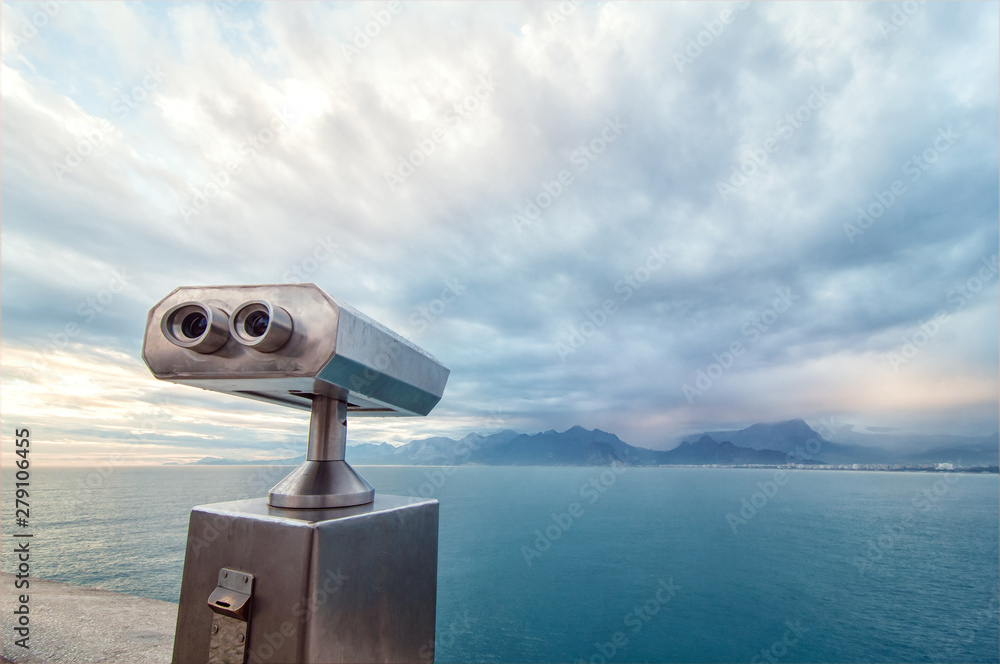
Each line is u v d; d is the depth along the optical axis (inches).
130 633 71.4
